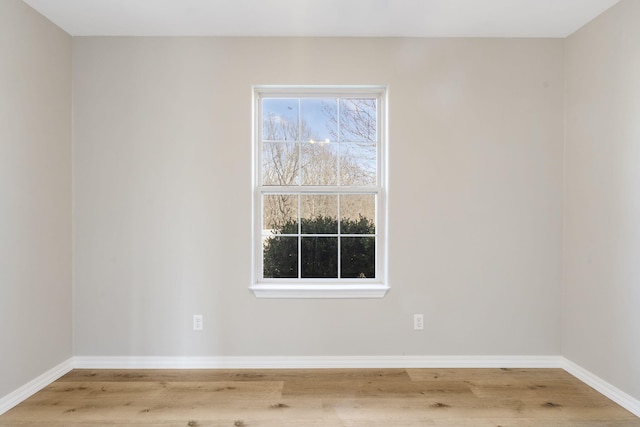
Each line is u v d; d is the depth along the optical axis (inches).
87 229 109.0
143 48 108.8
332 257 116.0
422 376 104.1
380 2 91.0
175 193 109.2
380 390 95.9
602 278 95.0
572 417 83.7
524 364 110.0
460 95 109.3
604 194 94.3
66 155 106.5
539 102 109.5
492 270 110.0
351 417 83.6
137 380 101.4
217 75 109.1
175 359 109.3
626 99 87.8
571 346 106.2
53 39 101.0
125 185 109.1
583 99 101.7
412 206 109.7
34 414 84.7
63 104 105.0
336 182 115.7
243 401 90.4
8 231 87.2
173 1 90.7
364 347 110.4
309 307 110.0
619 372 89.7
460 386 98.1
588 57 99.9
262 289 108.1
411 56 109.2
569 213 107.3
